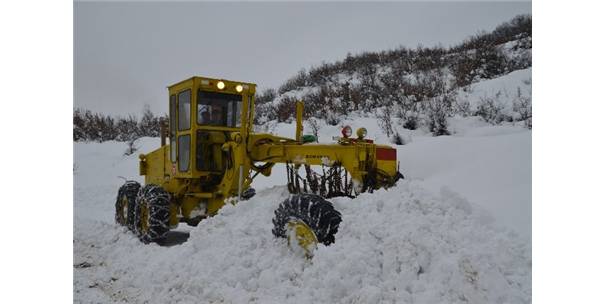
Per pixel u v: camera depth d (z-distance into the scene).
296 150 5.64
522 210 5.70
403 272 3.74
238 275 4.61
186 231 8.41
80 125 23.81
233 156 6.35
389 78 18.53
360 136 5.24
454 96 13.94
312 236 4.46
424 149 9.31
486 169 7.63
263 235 5.10
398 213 4.27
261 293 4.30
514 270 3.94
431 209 4.32
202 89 6.95
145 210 7.12
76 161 18.39
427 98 14.46
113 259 6.26
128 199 7.85
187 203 7.45
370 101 16.55
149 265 5.53
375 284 3.78
